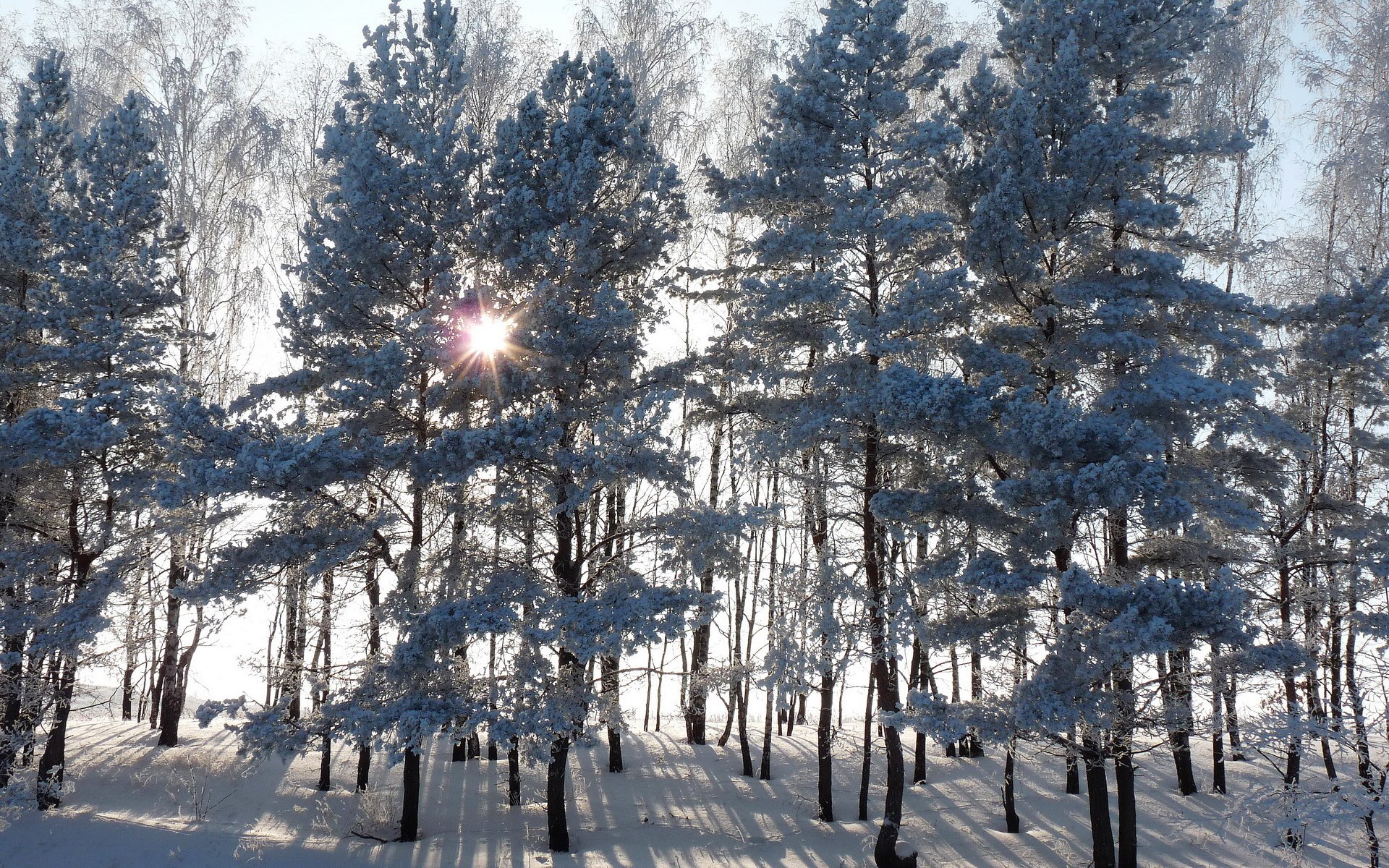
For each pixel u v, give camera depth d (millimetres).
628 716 15914
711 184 15867
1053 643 12523
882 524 15086
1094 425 12234
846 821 17062
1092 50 15016
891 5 14773
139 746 20188
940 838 16156
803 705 27453
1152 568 14234
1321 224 19094
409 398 14164
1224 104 19875
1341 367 14812
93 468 16297
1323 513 15656
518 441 12805
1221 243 14820
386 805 17078
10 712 16406
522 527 15039
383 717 12883
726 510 14117
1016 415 12312
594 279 15359
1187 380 13164
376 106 15164
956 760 21656
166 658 20438
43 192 17031
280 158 22500
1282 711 12820
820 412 14195
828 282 13961
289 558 14008
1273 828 13148
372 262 14383
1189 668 13055
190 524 14719
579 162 14367
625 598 13586
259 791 17703
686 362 15633
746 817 17156
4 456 14383
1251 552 14742
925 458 14844
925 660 19469
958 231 15578
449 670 14281
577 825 16469
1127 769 13078
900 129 15000
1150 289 14031
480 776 19453
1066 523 12164
